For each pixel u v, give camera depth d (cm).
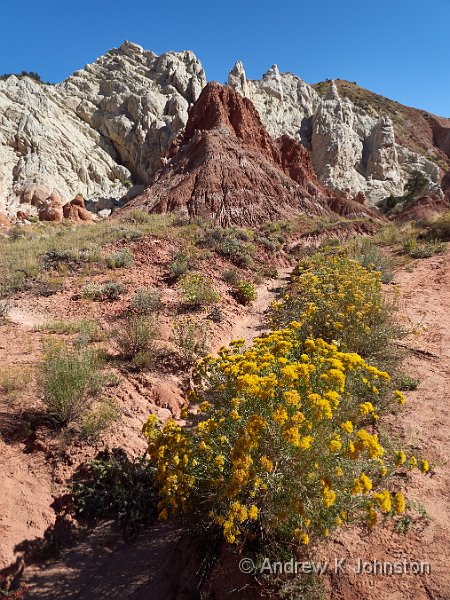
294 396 285
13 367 574
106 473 420
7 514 364
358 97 9169
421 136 8475
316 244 2170
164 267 1262
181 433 333
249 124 3709
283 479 290
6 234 2148
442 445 391
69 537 375
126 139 5981
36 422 468
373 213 3316
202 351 714
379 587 262
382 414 450
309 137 6919
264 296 1178
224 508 295
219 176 2909
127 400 541
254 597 273
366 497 287
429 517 309
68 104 6219
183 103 6078
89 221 3478
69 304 938
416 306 850
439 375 538
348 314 603
